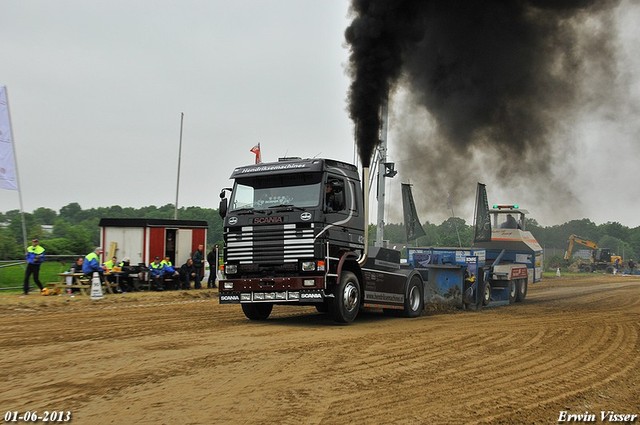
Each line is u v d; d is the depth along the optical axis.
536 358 11.35
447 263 21.41
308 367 9.98
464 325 15.87
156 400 7.94
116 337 12.67
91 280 23.89
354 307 15.64
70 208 73.56
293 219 14.77
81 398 7.99
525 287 25.14
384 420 7.34
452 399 8.34
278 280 14.80
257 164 15.66
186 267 27.34
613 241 105.75
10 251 37.59
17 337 12.58
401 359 10.85
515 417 7.69
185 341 12.24
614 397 8.88
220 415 7.38
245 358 10.59
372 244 22.81
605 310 20.89
